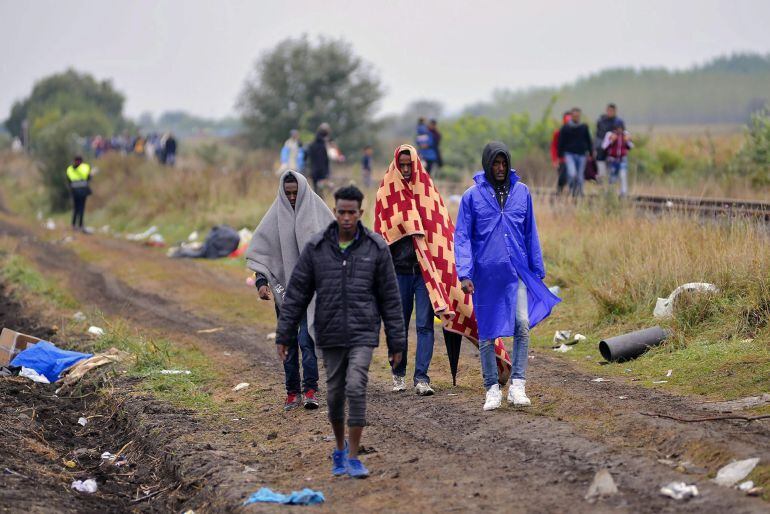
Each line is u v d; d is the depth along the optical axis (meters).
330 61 120.62
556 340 22.08
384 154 125.75
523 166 55.41
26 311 31.11
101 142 105.25
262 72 121.62
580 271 26.30
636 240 25.58
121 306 31.59
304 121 114.62
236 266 39.38
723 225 24.23
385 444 14.63
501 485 12.17
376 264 12.87
